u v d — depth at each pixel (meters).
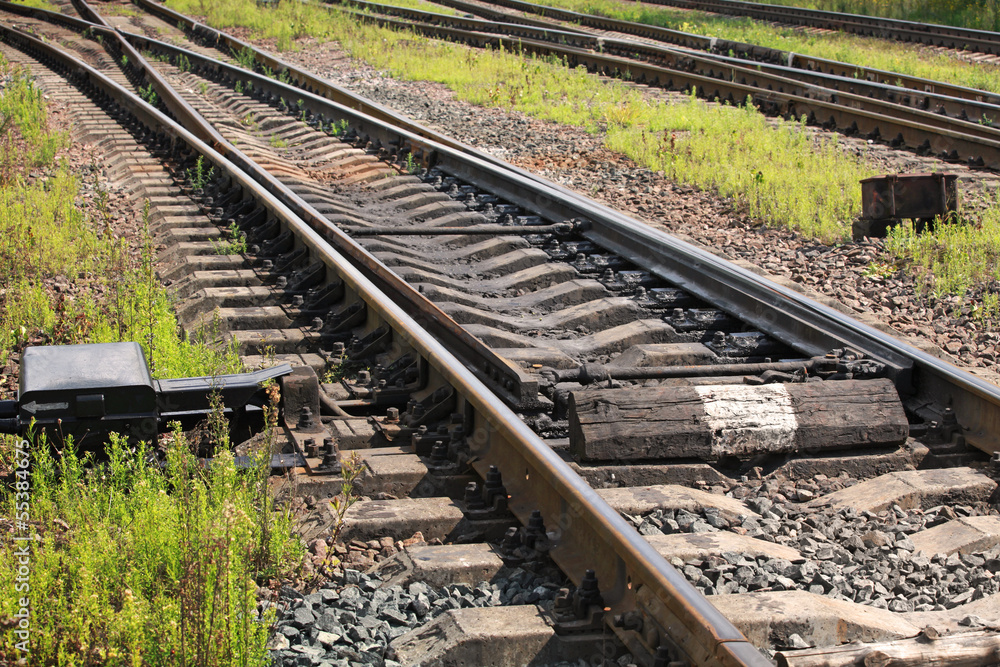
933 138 13.26
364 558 4.06
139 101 13.88
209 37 25.31
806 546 4.26
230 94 17.95
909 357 5.74
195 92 18.61
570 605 3.57
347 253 7.87
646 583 3.30
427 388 5.66
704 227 10.27
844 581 3.90
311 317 7.00
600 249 9.07
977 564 4.13
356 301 6.85
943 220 9.62
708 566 3.98
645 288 8.04
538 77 19.23
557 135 14.77
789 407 5.17
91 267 8.10
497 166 11.67
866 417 5.21
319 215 8.52
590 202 9.85
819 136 14.48
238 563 3.56
